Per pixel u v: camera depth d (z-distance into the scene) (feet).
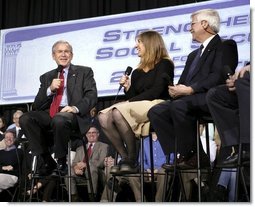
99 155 14.14
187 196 10.66
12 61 17.71
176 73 15.20
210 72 8.98
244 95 7.37
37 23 18.74
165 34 15.52
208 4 15.01
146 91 9.50
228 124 7.92
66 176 9.43
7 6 19.16
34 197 13.75
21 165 15.15
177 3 16.61
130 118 9.16
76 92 10.05
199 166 8.14
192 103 8.53
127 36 16.08
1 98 17.71
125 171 9.05
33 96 17.26
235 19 14.65
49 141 10.09
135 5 17.25
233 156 7.84
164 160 12.92
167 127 8.93
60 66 10.36
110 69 16.17
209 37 9.45
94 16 17.75
